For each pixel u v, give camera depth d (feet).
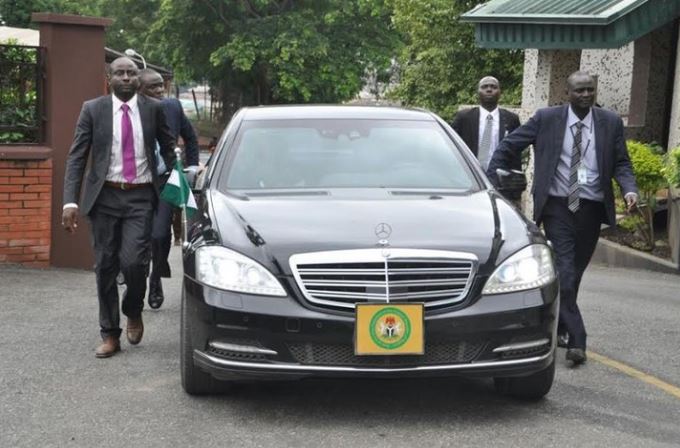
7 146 33.01
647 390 19.30
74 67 33.76
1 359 21.04
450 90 72.69
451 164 20.62
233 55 138.51
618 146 21.38
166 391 18.69
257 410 17.47
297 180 19.76
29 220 33.53
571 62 49.29
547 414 17.46
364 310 15.85
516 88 68.03
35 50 33.50
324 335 15.89
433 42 72.43
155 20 165.48
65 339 23.03
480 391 18.83
